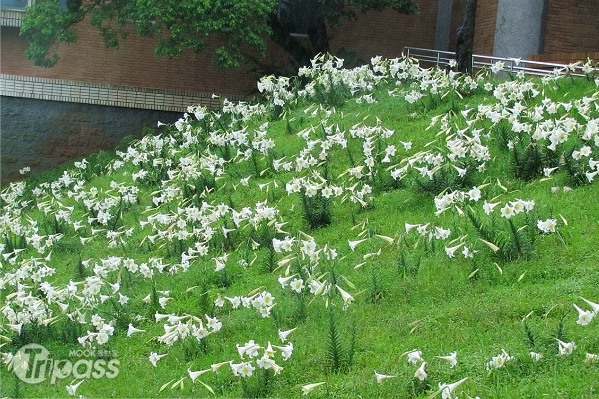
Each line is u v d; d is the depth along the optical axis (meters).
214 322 6.94
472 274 7.04
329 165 10.62
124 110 20.08
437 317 6.57
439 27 22.41
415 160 9.16
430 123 11.19
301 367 6.28
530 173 8.91
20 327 7.57
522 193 8.55
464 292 6.92
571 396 5.14
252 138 12.77
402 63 13.27
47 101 19.72
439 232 7.62
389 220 8.78
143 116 20.17
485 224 7.73
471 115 10.80
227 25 17.14
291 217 9.60
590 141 8.91
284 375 6.21
